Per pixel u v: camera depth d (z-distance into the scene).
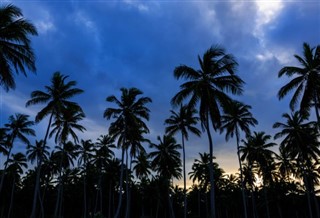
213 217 23.53
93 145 61.84
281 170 57.59
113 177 68.88
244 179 65.69
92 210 87.19
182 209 96.50
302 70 27.47
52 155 65.19
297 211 73.38
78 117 43.59
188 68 27.17
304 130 43.25
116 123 39.53
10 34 19.06
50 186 85.88
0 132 47.44
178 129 45.38
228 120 43.34
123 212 85.44
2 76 18.59
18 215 81.88
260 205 72.56
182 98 27.05
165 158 55.44
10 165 65.69
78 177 82.19
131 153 44.50
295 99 28.16
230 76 26.36
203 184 75.31
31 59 19.67
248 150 51.78
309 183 57.78
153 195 78.62
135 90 39.53
